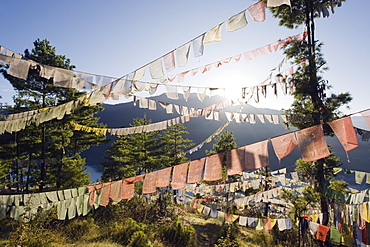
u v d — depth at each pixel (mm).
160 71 4113
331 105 9477
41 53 15820
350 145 4062
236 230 14586
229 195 15945
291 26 11328
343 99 9305
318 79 9758
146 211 15312
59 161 18141
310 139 4309
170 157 22859
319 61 9891
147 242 11305
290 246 11219
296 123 10219
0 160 16484
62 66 16766
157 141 22656
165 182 5406
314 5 9617
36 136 18516
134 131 9703
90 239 11273
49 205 5742
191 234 13039
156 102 6688
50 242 9250
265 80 8633
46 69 3826
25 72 3562
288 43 10039
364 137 5352
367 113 4172
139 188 14664
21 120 4785
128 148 22938
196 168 5008
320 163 9594
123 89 4230
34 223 8656
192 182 4945
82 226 12078
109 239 11539
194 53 3977
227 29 3840
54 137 18594
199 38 3961
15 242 7812
